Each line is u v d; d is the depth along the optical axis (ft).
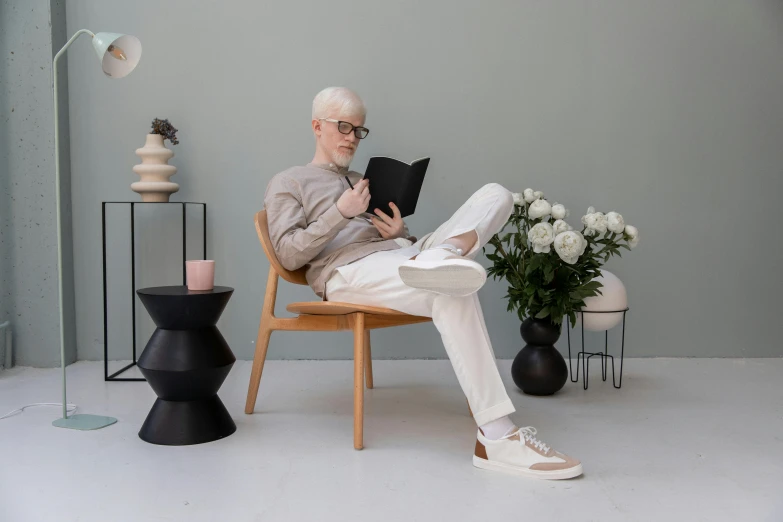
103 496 4.93
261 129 9.29
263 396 7.73
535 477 5.28
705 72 9.41
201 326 6.23
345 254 6.42
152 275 9.40
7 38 8.79
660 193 9.50
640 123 9.42
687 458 5.72
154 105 9.23
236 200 9.36
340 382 8.36
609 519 4.56
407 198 6.37
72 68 9.14
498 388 5.50
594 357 9.61
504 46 9.30
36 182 8.94
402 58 9.27
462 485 5.14
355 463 5.63
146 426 6.24
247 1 9.18
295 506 4.77
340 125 6.75
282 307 9.43
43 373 8.75
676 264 9.58
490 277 9.49
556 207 7.55
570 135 9.41
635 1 9.31
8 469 5.47
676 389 8.02
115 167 9.27
